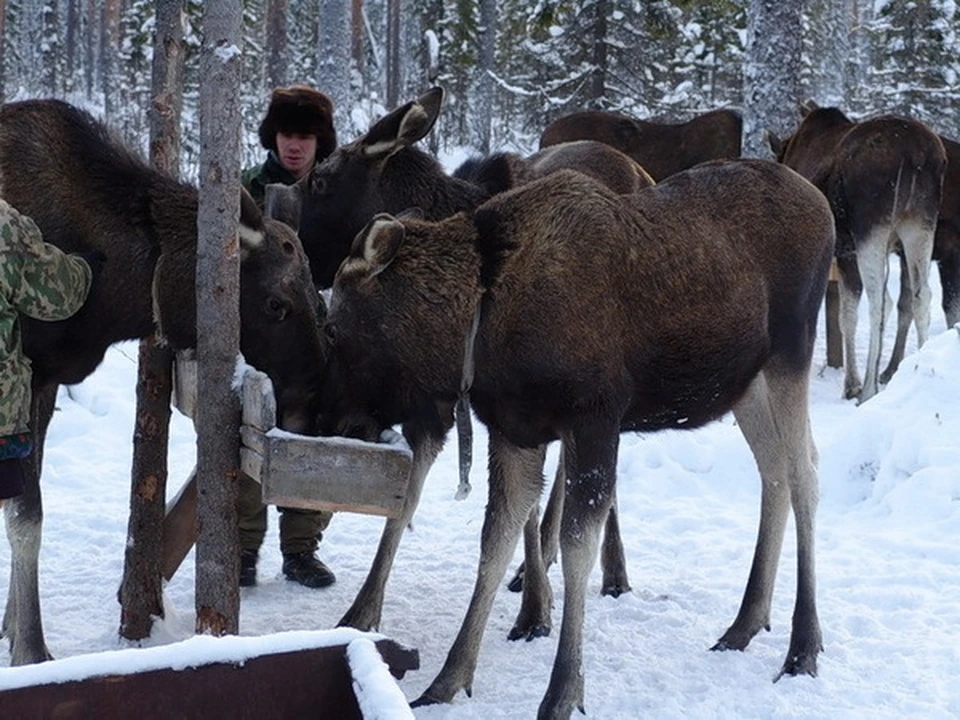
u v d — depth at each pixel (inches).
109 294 167.2
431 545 241.4
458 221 166.7
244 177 226.8
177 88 180.1
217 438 154.4
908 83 979.9
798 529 179.6
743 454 293.1
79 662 97.0
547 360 155.1
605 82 809.5
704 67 1066.1
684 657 180.2
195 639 101.4
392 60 1635.1
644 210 167.5
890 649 181.2
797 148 407.8
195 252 167.9
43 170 165.6
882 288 363.9
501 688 168.9
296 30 1480.1
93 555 227.5
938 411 276.8
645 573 224.4
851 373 375.6
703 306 165.6
